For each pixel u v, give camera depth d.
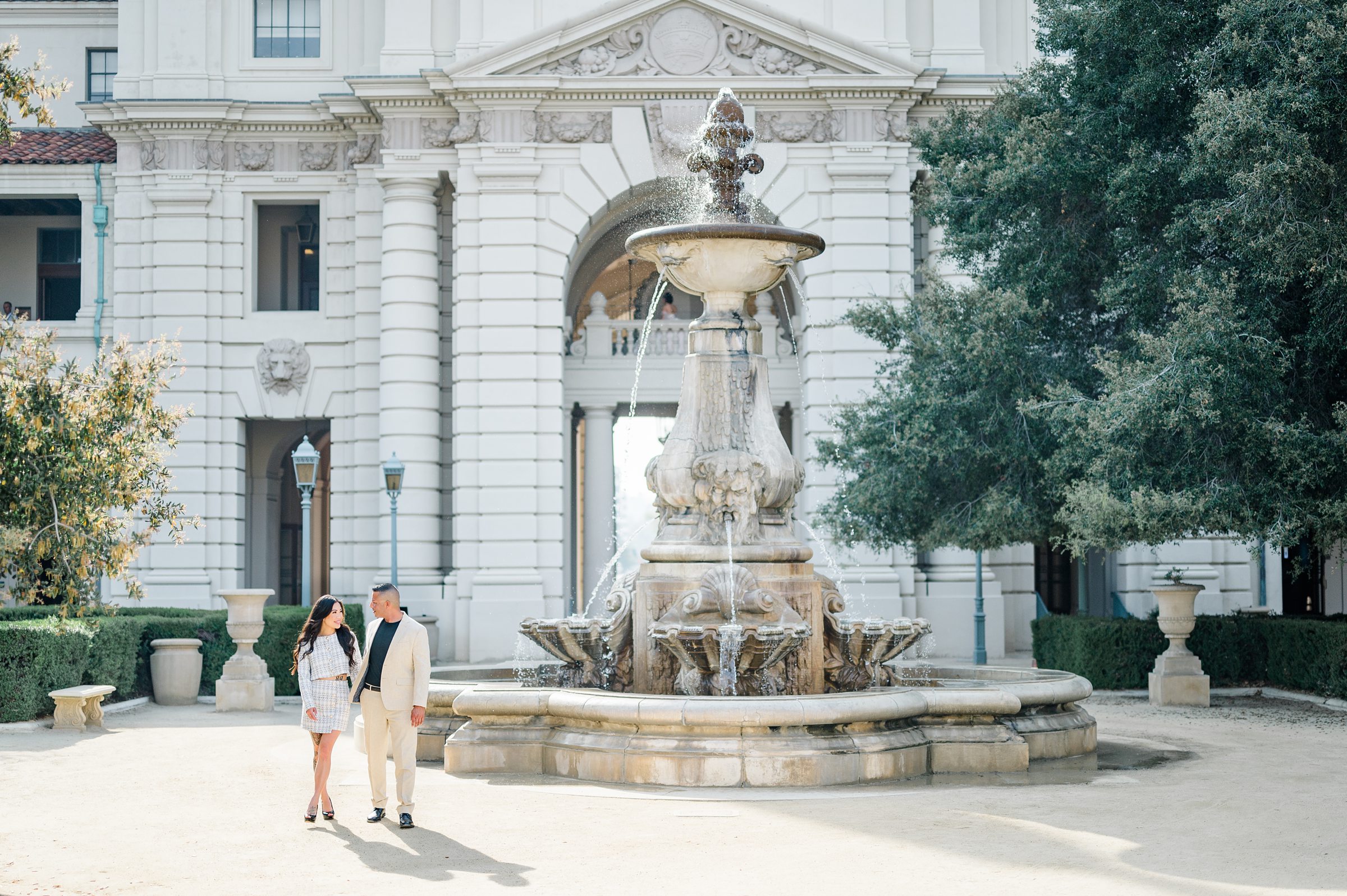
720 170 14.91
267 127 33.66
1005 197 22.88
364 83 31.91
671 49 31.83
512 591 31.30
